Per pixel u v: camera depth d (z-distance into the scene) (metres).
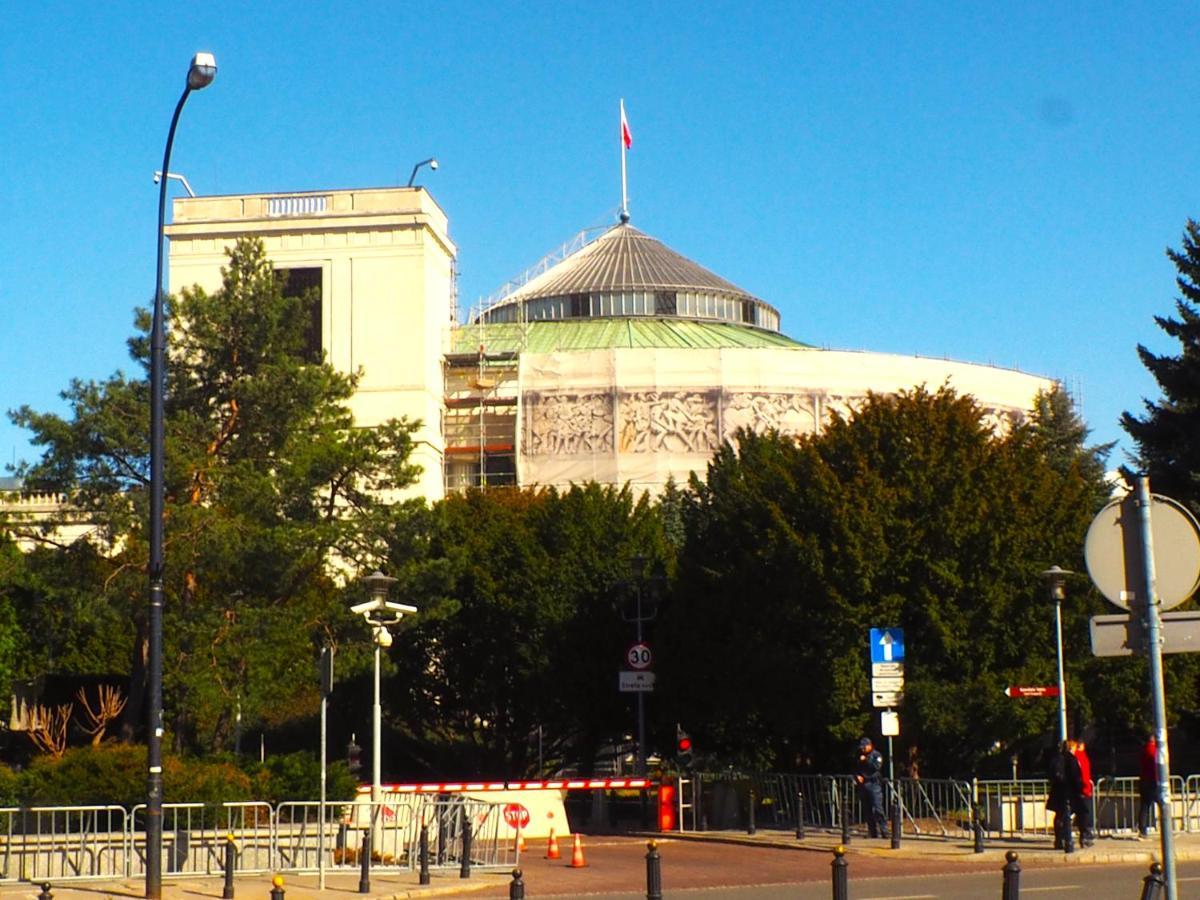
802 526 37.78
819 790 36.12
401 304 83.38
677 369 90.88
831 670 35.94
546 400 90.94
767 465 43.25
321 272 84.00
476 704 50.22
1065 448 61.91
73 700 49.03
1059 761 28.52
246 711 37.69
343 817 28.66
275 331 42.16
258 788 30.84
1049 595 31.86
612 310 103.56
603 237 111.12
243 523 38.75
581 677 48.19
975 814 29.09
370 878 26.48
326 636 41.09
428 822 29.17
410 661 50.47
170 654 37.91
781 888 24.36
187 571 38.38
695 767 46.62
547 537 50.47
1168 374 50.62
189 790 28.92
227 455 41.41
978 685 34.66
